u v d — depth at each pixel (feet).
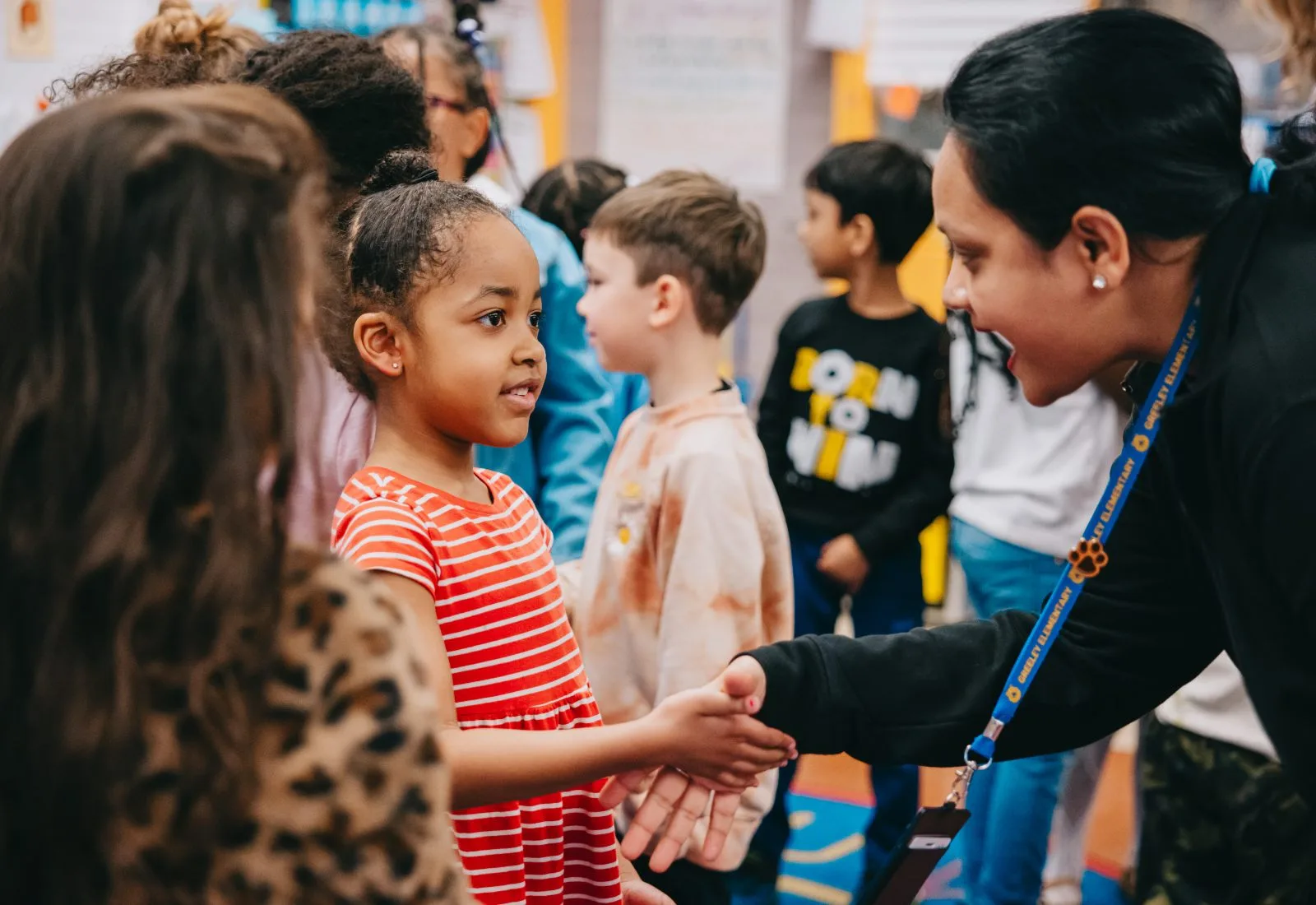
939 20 13.38
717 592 5.64
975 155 3.63
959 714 4.42
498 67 14.02
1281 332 3.29
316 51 5.23
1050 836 8.67
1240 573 3.56
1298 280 3.35
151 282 2.36
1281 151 3.86
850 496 9.14
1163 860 6.54
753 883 8.07
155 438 2.35
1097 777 8.61
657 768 4.39
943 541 13.35
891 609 9.18
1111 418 8.23
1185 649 4.37
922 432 9.04
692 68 14.42
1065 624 4.42
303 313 2.58
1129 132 3.47
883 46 13.65
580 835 4.28
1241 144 3.69
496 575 3.96
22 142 2.48
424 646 3.68
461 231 4.00
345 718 2.44
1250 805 6.06
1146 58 3.53
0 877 2.41
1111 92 3.48
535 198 9.23
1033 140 3.52
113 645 2.33
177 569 2.37
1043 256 3.64
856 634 9.30
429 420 4.04
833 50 14.07
